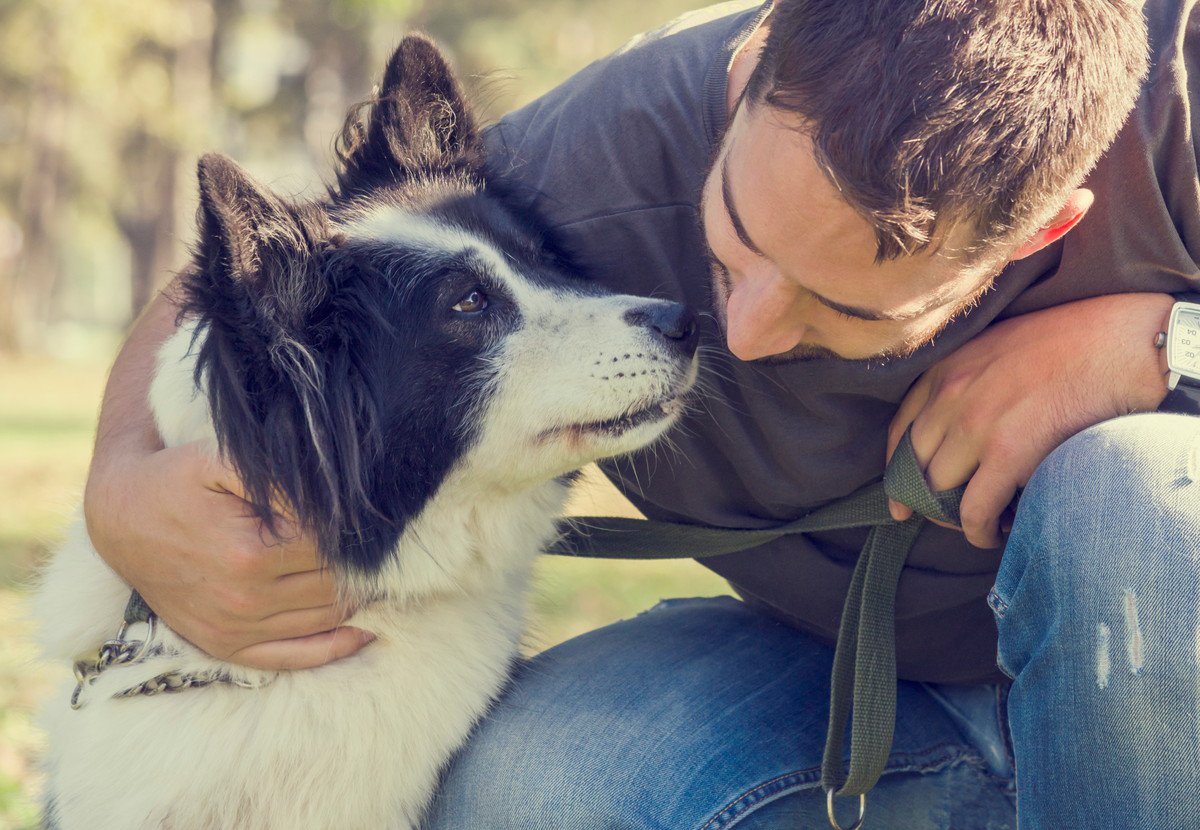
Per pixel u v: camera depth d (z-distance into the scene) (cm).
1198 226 202
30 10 1695
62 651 237
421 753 233
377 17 1839
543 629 293
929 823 230
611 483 281
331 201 265
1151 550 163
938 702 256
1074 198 190
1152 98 199
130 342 260
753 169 184
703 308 248
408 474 240
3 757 329
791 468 229
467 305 246
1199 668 155
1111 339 200
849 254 179
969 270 186
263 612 216
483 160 281
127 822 219
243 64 2891
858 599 225
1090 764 165
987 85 168
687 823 204
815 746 221
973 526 207
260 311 212
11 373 2053
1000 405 203
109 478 220
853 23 171
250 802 224
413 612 241
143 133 2420
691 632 255
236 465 208
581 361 238
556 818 214
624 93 246
